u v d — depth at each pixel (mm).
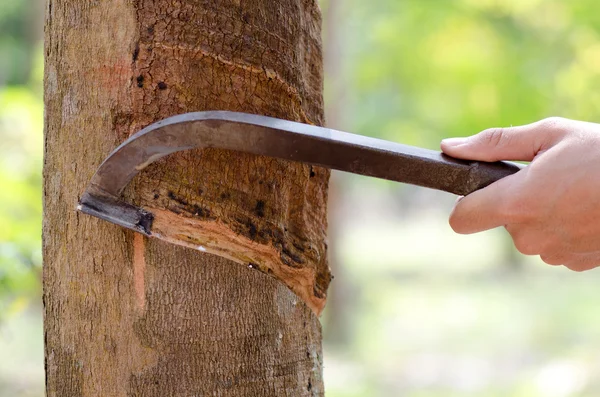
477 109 7062
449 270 10883
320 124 1139
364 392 4441
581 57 6473
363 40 7703
